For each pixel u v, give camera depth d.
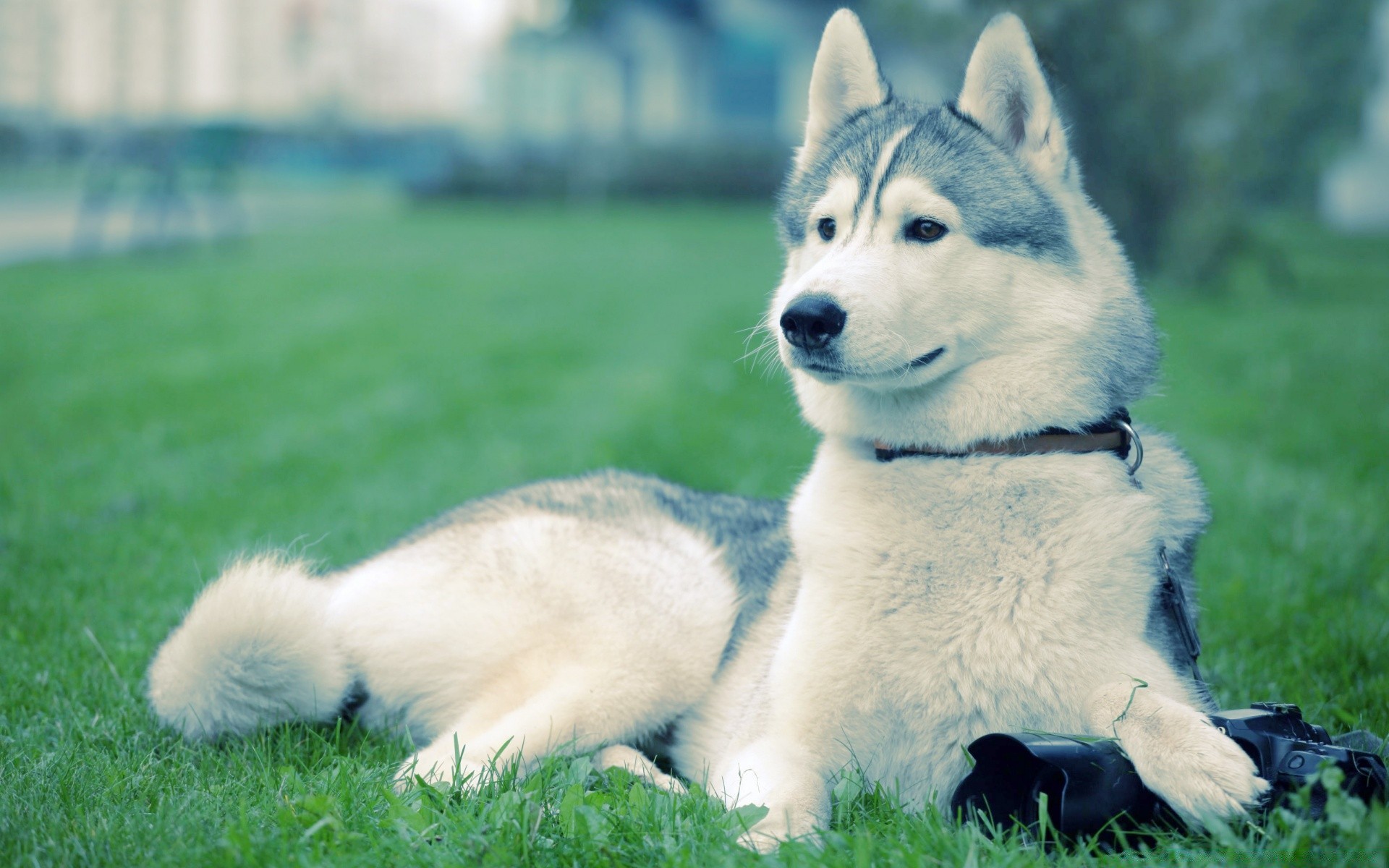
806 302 2.37
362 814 2.29
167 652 2.79
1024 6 9.55
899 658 2.30
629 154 32.75
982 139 2.57
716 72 37.66
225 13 47.81
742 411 7.55
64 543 4.53
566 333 10.99
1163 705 2.11
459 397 7.91
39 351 9.07
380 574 2.99
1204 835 2.07
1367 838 1.83
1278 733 2.19
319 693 2.79
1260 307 12.34
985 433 2.40
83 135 37.66
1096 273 2.49
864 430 2.52
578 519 2.97
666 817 2.22
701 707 2.81
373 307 12.30
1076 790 2.06
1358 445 6.28
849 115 2.93
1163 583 2.38
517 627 2.77
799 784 2.24
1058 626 2.22
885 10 13.30
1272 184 23.45
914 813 2.25
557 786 2.41
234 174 19.88
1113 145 13.00
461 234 22.42
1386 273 15.77
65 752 2.64
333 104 50.75
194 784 2.48
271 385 8.21
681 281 15.21
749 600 2.92
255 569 2.81
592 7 36.78
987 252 2.41
